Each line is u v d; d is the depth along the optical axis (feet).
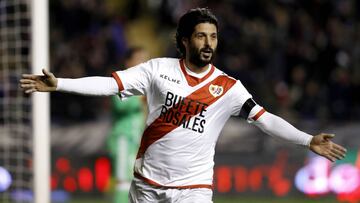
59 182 134.00
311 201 137.39
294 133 60.49
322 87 171.73
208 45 59.06
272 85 168.25
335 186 138.92
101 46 179.01
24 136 115.75
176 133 59.93
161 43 200.44
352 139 143.84
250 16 189.67
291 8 191.31
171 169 60.13
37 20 91.97
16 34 102.06
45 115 93.09
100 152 136.05
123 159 92.89
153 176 60.59
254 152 140.15
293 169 139.13
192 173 60.39
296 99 166.20
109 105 150.10
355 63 181.57
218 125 60.90
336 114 164.66
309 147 60.18
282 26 186.09
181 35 60.44
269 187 138.82
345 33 187.83
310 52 180.34
